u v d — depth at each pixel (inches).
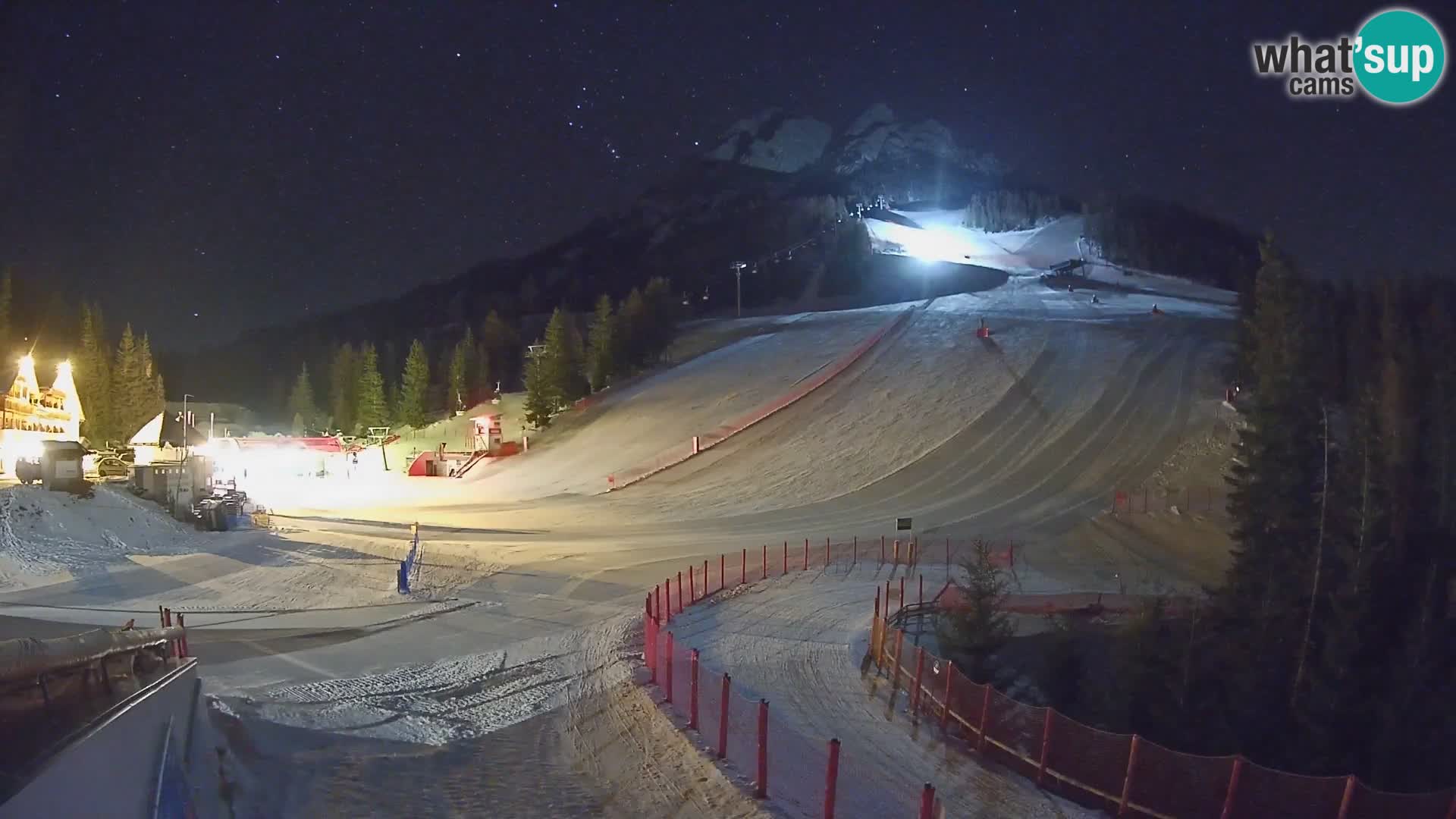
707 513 1972.2
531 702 661.3
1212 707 1098.1
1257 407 1434.5
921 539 1648.6
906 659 810.2
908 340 3444.9
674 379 3481.8
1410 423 1503.4
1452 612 1222.3
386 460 3115.2
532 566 1273.4
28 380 1988.2
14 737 200.2
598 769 522.6
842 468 2292.1
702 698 659.4
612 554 1422.2
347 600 1040.2
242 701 577.9
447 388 4542.3
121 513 1250.0
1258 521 1341.0
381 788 454.3
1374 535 1241.4
